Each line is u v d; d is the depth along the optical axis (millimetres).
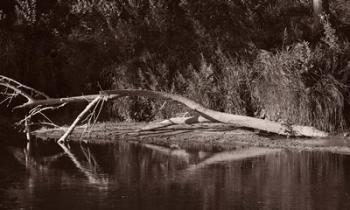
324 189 11961
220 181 12695
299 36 22000
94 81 23172
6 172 13656
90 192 11773
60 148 17141
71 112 22625
